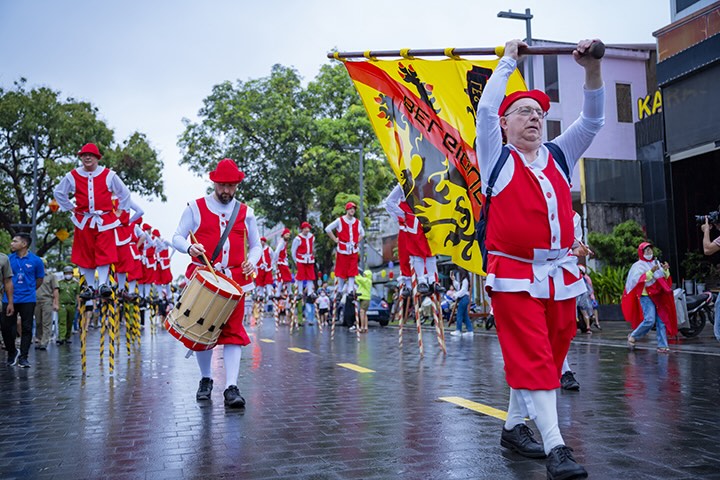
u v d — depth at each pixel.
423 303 25.59
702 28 20.09
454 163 8.16
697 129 20.59
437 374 8.65
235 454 4.43
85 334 9.10
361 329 21.25
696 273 23.44
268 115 33.22
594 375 8.24
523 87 6.70
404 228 11.45
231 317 6.55
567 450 3.63
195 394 7.21
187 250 6.71
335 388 7.48
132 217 11.14
